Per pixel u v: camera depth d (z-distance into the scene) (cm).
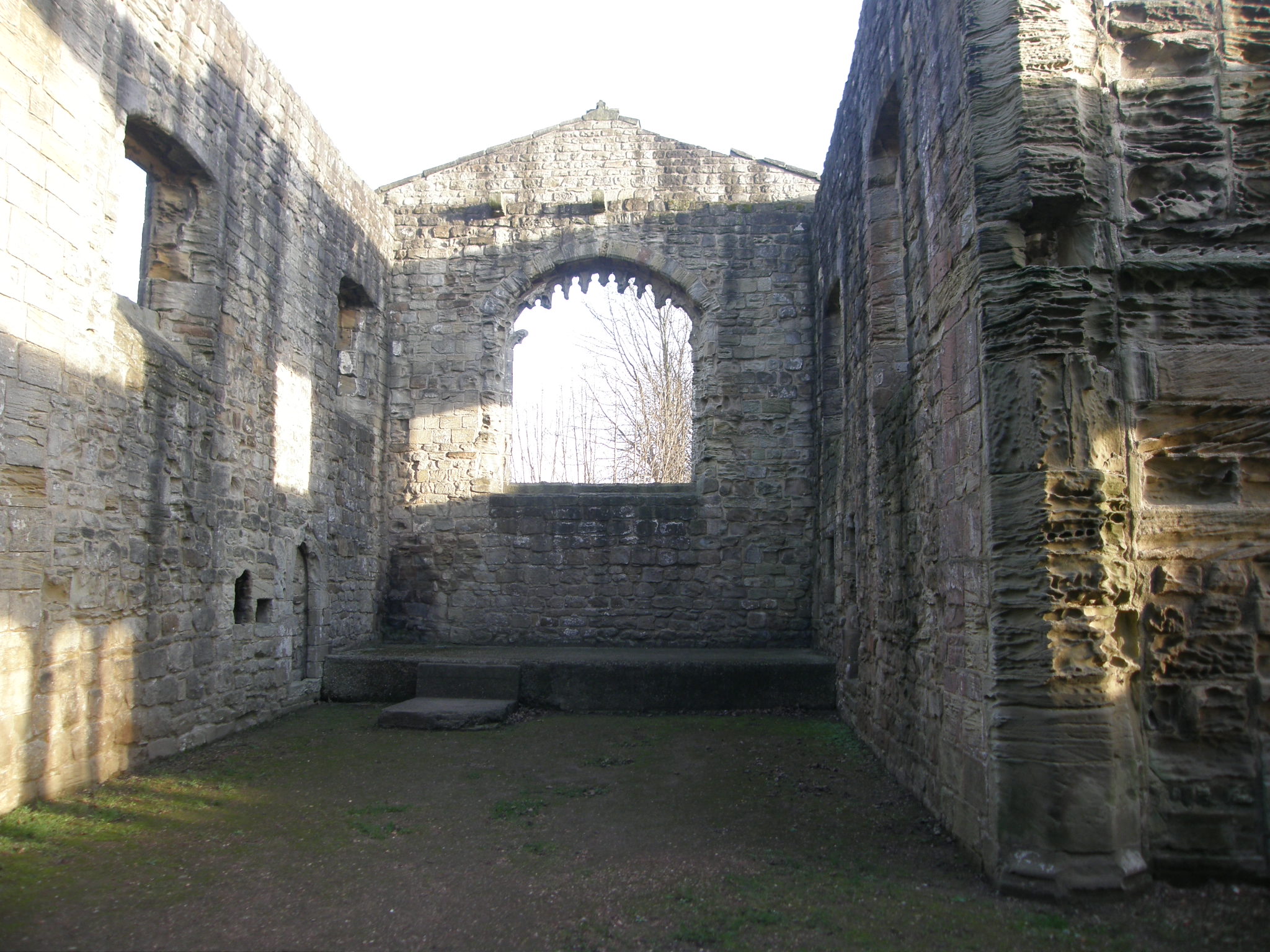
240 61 952
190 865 538
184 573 838
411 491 1405
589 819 642
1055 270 501
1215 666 505
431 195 1461
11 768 611
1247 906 460
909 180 706
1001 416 502
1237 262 521
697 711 1105
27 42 624
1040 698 478
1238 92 544
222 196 912
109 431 721
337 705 1130
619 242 1434
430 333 1433
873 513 869
